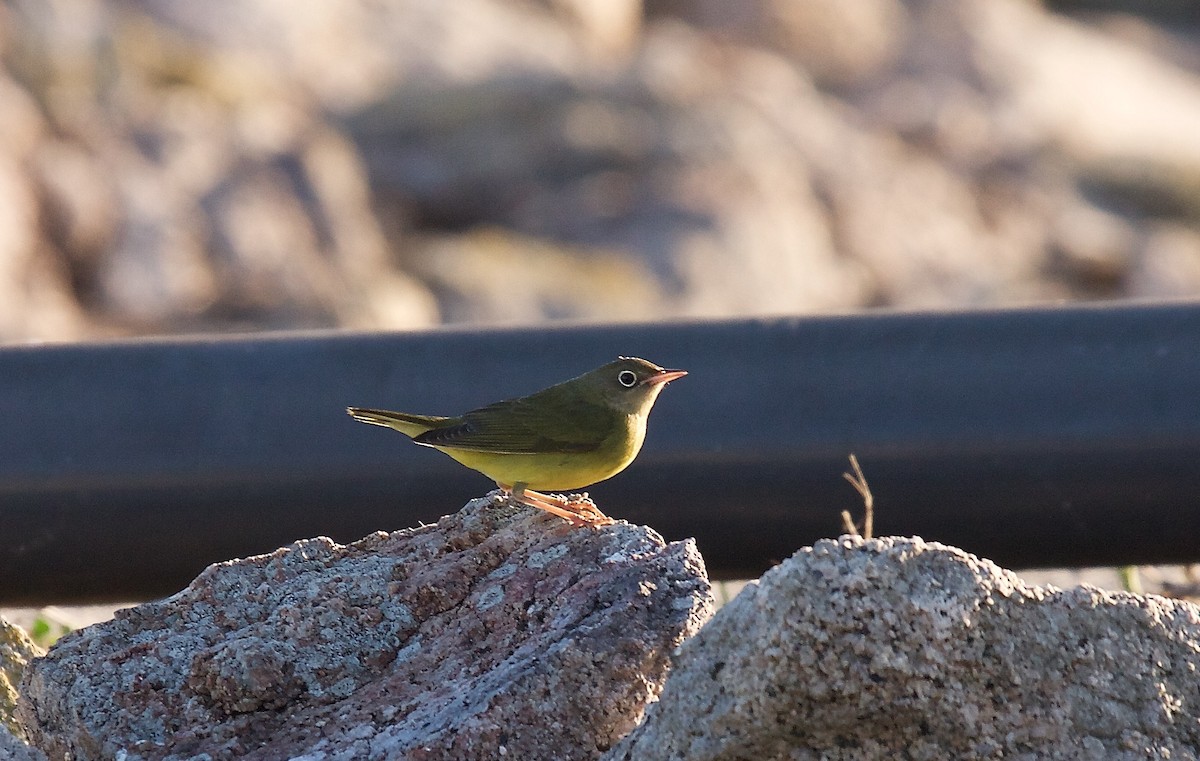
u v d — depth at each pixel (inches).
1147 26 2992.1
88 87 1368.1
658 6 2304.4
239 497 442.0
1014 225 1984.5
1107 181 2170.3
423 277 1469.0
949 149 2114.9
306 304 1269.7
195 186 1302.9
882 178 1899.6
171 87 1480.1
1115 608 257.8
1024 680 251.9
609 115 1736.0
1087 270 1935.3
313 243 1332.4
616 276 1535.4
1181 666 258.8
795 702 248.2
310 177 1366.9
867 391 443.2
